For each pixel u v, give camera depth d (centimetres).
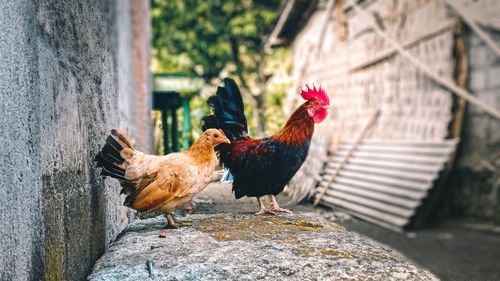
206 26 1511
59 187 178
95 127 246
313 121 361
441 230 627
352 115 968
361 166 821
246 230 282
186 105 909
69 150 194
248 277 200
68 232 188
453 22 678
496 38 625
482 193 655
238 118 390
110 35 305
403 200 667
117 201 297
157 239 259
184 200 268
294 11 1138
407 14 793
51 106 172
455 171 695
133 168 246
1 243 124
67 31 198
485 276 403
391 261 220
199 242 251
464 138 687
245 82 1633
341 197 755
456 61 686
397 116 812
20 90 141
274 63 1588
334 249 235
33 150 151
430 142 701
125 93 444
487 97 649
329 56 1069
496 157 635
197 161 270
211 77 1577
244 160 366
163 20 1503
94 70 247
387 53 834
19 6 143
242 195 376
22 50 144
